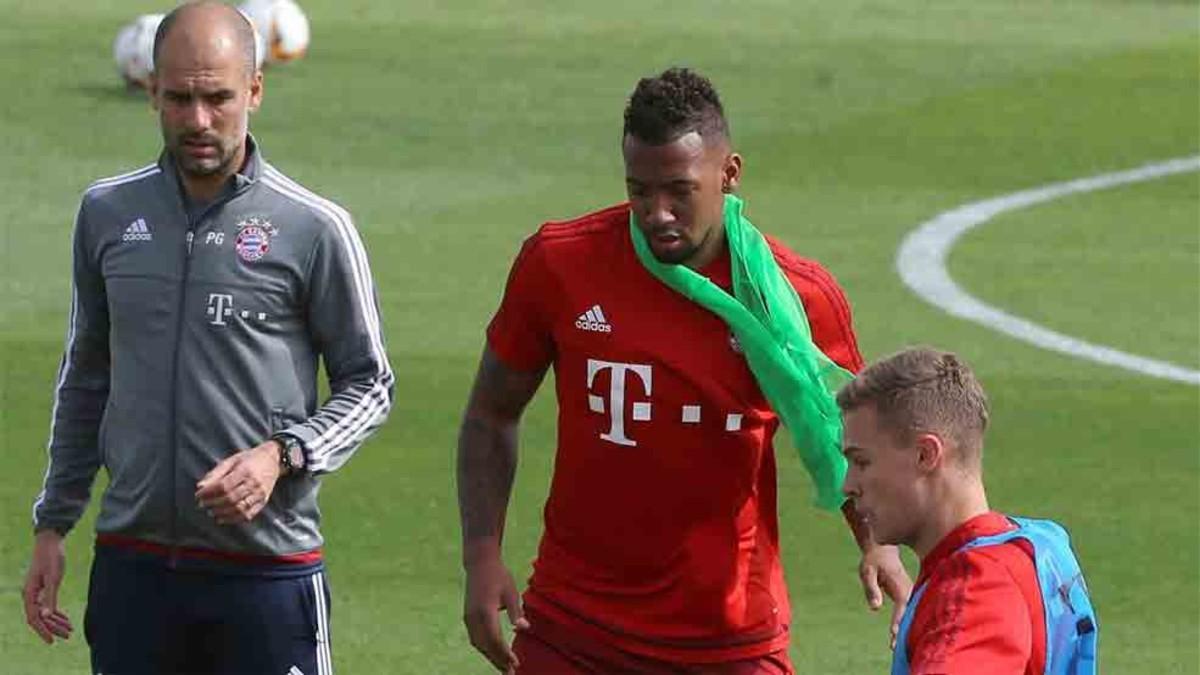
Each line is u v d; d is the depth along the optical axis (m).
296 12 74.50
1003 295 49.44
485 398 19.75
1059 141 66.62
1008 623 14.11
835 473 19.19
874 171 62.09
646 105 18.16
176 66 19.05
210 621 19.89
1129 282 50.97
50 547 20.75
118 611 20.08
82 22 81.44
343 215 19.80
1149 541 33.59
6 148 60.97
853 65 77.25
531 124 66.62
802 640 29.31
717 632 19.09
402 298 47.00
